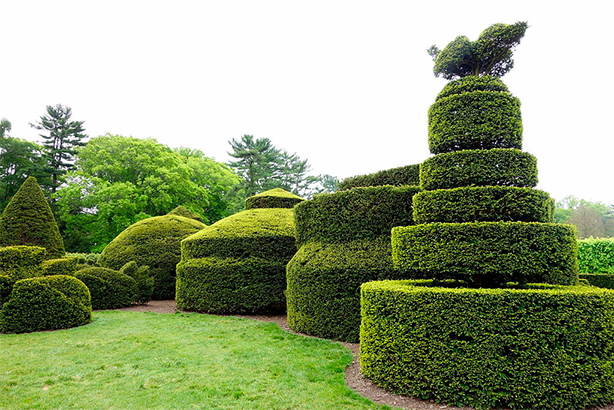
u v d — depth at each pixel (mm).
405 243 5242
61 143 37844
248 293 10172
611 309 4262
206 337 7516
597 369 4121
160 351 6457
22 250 8383
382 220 7555
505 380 4152
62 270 9070
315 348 6621
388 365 4719
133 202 24516
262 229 10875
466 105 5520
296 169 40969
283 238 10547
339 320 7191
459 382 4285
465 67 6477
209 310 10461
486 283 5297
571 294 4180
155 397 4488
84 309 8820
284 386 4824
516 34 5875
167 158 26438
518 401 4109
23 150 29266
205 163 31547
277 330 8148
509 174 5109
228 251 10656
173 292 13719
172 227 14625
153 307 11906
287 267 8500
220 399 4438
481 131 5398
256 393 4609
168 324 8820
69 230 27453
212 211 32781
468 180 5238
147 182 25438
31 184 9609
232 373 5320
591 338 4148
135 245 14031
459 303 4344
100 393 4617
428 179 5543
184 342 7086
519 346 4176
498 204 4922
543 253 4625
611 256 14070
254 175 36250
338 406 4262
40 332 7938
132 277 12242
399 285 5250
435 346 4410
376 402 4398
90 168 25547
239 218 11867
